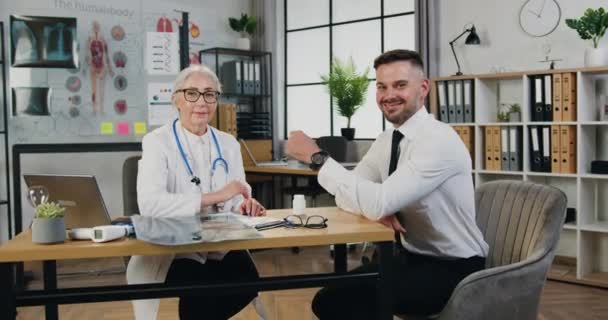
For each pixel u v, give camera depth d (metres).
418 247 2.21
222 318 2.32
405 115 2.19
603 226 4.12
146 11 5.70
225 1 6.39
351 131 5.79
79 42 5.41
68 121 5.38
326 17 6.36
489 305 1.87
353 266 4.73
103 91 5.52
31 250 1.60
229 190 2.24
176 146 2.43
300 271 4.59
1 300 1.63
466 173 2.12
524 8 4.77
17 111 5.00
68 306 3.79
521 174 4.45
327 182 2.08
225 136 2.64
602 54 4.12
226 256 2.39
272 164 5.36
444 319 1.89
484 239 2.27
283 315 3.55
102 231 1.68
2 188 5.12
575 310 3.54
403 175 2.01
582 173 4.16
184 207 2.17
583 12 4.49
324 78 5.97
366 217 2.09
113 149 4.54
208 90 2.46
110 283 4.33
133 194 3.05
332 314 2.13
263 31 6.45
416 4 5.25
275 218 2.08
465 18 5.10
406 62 2.16
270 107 6.43
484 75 4.60
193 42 6.14
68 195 2.20
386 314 1.88
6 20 5.09
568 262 4.60
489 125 4.63
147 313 2.18
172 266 2.26
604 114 4.21
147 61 4.40
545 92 4.34
